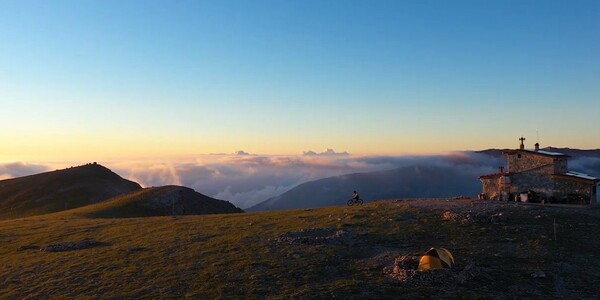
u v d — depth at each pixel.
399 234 46.38
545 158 64.12
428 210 55.16
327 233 47.97
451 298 30.09
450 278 33.25
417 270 34.53
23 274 38.94
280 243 44.56
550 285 32.88
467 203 59.31
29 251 48.53
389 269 35.81
